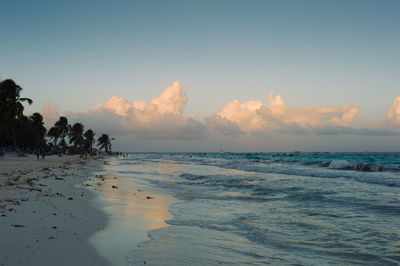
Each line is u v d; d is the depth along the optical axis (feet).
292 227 32.37
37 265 17.61
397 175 91.97
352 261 22.36
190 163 223.30
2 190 41.78
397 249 24.85
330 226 32.58
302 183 72.33
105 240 24.48
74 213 32.73
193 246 25.13
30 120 298.35
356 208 41.78
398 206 42.11
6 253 18.81
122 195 52.37
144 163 227.61
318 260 22.61
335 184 69.77
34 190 44.80
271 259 22.61
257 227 32.40
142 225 31.27
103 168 144.77
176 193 60.03
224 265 20.98
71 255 19.94
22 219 27.07
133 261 20.38
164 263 20.67
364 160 240.94
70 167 117.19
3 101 181.37
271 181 77.82
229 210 41.98
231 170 131.34
